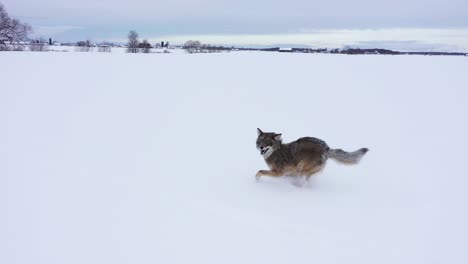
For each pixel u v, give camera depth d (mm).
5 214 2746
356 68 15000
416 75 12836
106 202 3045
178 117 6754
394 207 3121
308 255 2355
